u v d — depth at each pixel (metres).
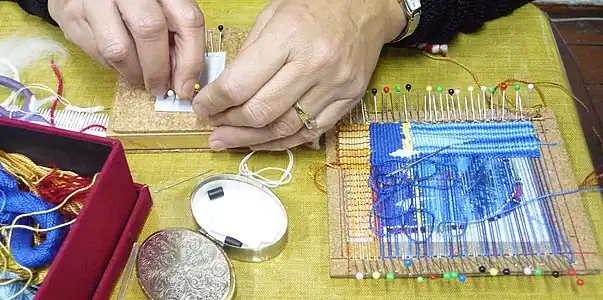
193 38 0.77
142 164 0.81
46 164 0.74
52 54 0.94
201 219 0.73
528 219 0.73
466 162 0.78
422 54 0.93
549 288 0.69
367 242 0.72
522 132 0.81
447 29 0.90
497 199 0.74
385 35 0.83
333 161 0.79
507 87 0.87
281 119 0.74
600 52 1.44
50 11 0.88
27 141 0.70
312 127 0.76
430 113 0.84
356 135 0.81
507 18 0.97
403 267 0.70
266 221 0.73
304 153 0.82
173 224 0.76
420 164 0.78
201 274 0.67
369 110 0.85
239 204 0.75
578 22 1.51
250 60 0.69
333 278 0.71
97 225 0.65
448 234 0.72
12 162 0.72
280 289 0.70
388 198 0.75
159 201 0.78
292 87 0.71
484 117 0.83
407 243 0.72
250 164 0.81
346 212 0.74
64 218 0.69
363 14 0.77
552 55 0.92
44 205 0.67
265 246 0.70
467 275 0.70
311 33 0.71
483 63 0.91
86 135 0.67
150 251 0.69
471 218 0.73
